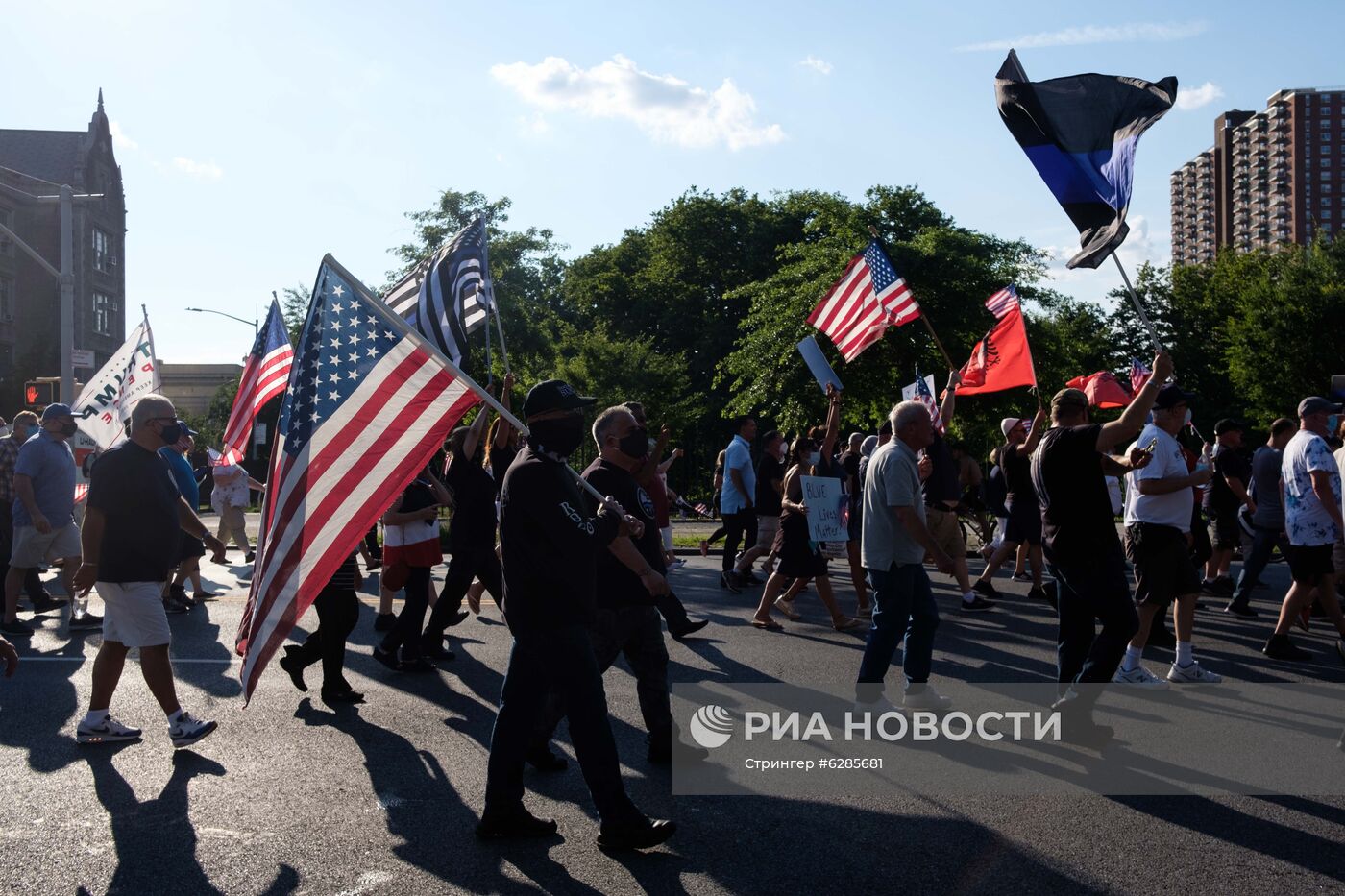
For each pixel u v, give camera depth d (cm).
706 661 834
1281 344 5028
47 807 505
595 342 3625
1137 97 644
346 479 530
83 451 1343
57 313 6738
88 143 7019
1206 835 464
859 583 1028
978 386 1255
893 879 419
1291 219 16900
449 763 576
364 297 543
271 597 508
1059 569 595
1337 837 461
